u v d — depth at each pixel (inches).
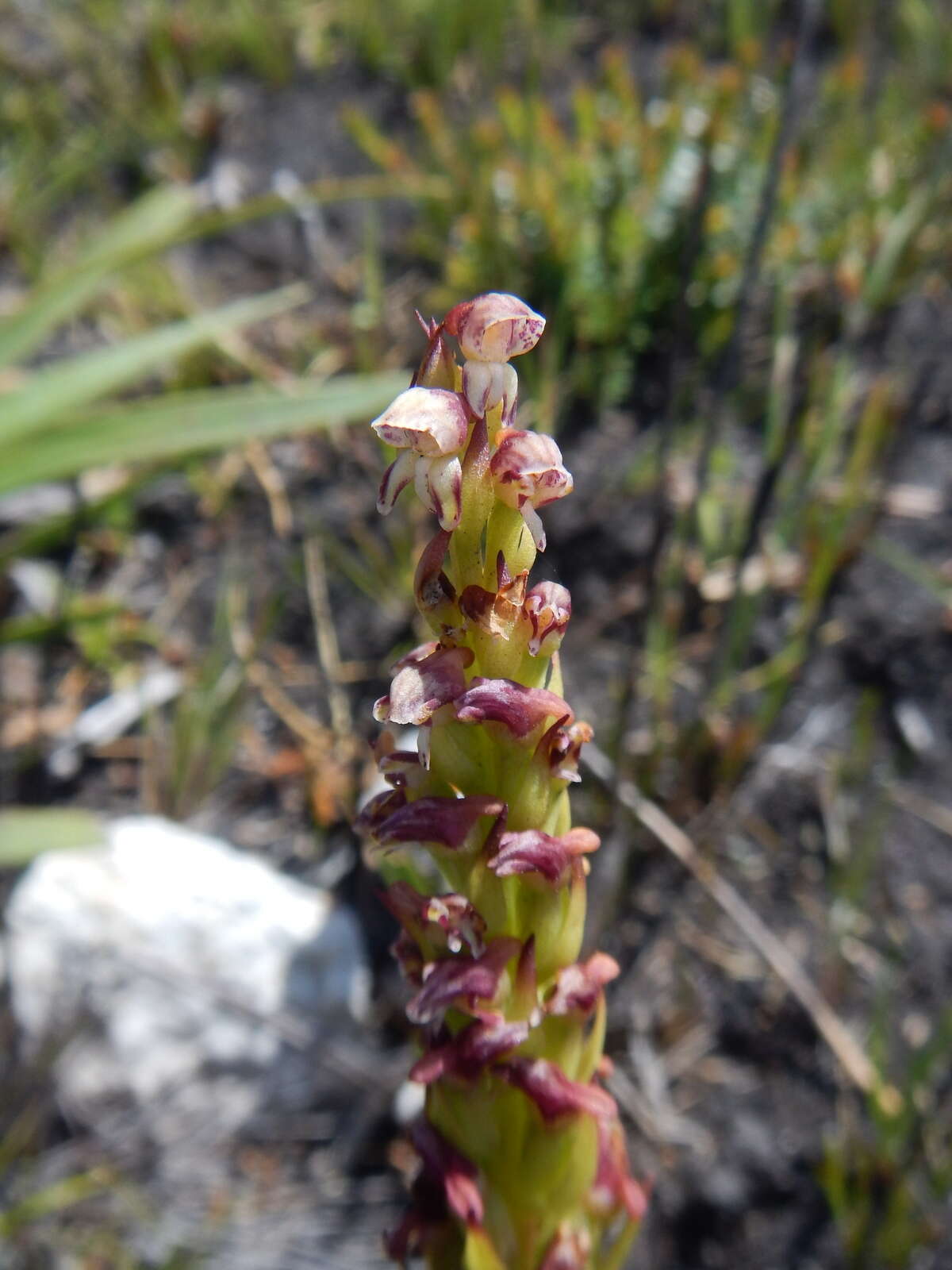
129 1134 7.9
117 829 8.7
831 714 9.1
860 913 8.3
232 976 8.1
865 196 10.4
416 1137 3.7
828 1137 7.2
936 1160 7.2
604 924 7.5
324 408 8.1
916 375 10.4
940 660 9.2
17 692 10.0
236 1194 7.7
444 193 11.1
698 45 13.0
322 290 11.9
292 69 14.1
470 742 3.2
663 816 8.2
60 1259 7.5
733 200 10.2
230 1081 8.0
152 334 8.6
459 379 2.9
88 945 8.1
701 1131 7.6
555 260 10.1
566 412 10.5
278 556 10.3
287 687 9.7
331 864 8.7
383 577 9.9
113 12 14.4
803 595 9.5
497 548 2.9
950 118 10.5
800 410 7.8
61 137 13.6
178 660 10.0
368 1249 7.5
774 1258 7.1
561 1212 3.7
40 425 8.0
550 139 10.8
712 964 8.2
